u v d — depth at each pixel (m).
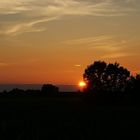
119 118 69.75
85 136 43.78
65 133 46.81
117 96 118.31
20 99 145.38
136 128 51.69
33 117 72.62
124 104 117.56
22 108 102.06
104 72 121.00
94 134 45.47
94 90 121.88
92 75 123.75
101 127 53.25
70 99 147.50
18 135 44.41
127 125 55.97
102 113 84.31
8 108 100.62
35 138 42.56
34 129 50.91
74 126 55.09
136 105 115.69
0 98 150.50
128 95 118.00
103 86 121.50
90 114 81.38
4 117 72.25
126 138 42.25
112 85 120.50
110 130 49.44
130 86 118.25
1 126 53.56
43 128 52.34
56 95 174.88
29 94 174.88
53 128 52.16
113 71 121.56
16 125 56.16
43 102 128.88
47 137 43.62
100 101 119.50
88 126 54.94
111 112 86.94
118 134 45.38
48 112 87.56
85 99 122.12
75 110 95.31
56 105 117.25
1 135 44.44
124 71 120.50
